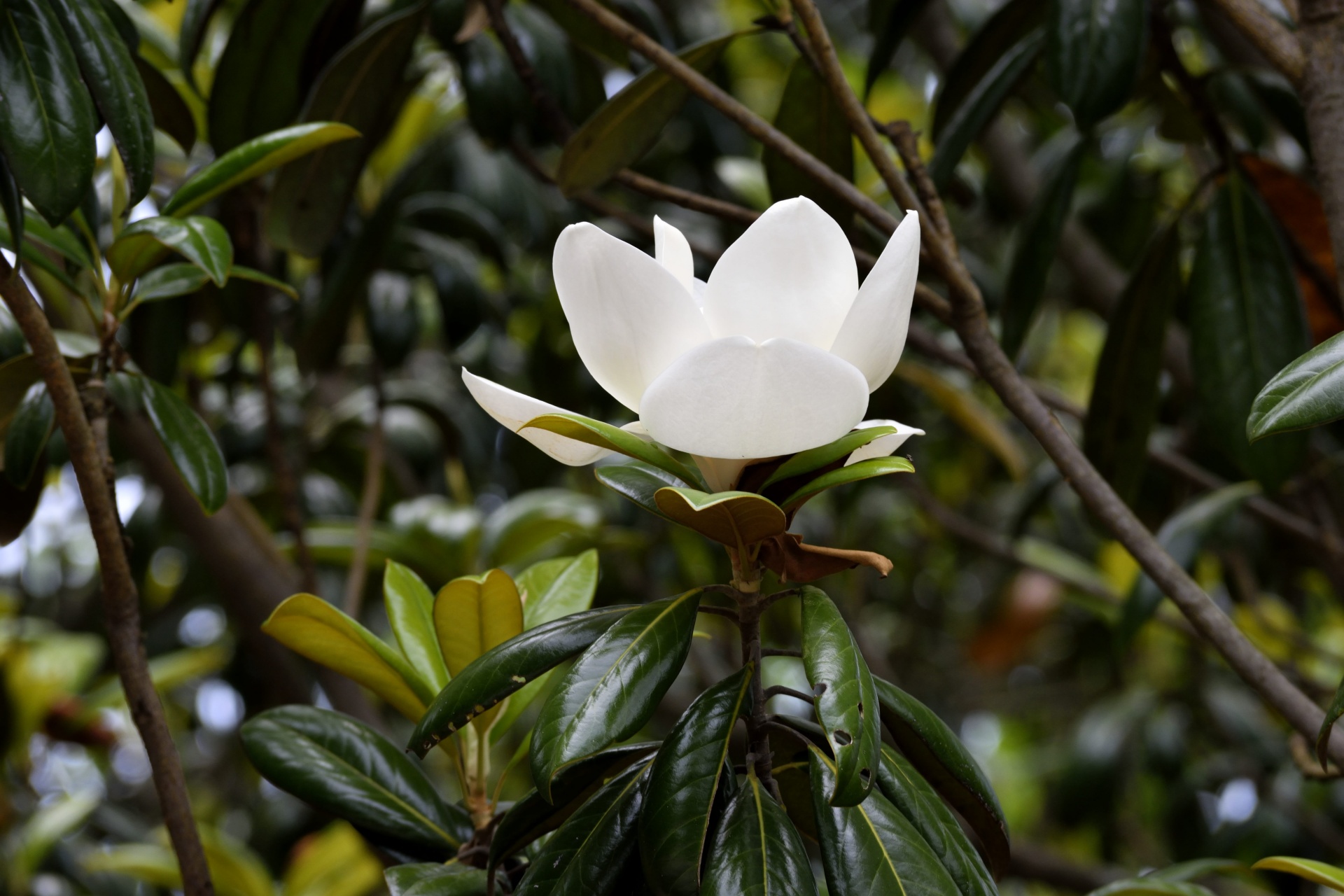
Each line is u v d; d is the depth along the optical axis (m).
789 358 2.30
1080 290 5.06
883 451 2.43
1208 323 2.84
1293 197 2.93
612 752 2.47
